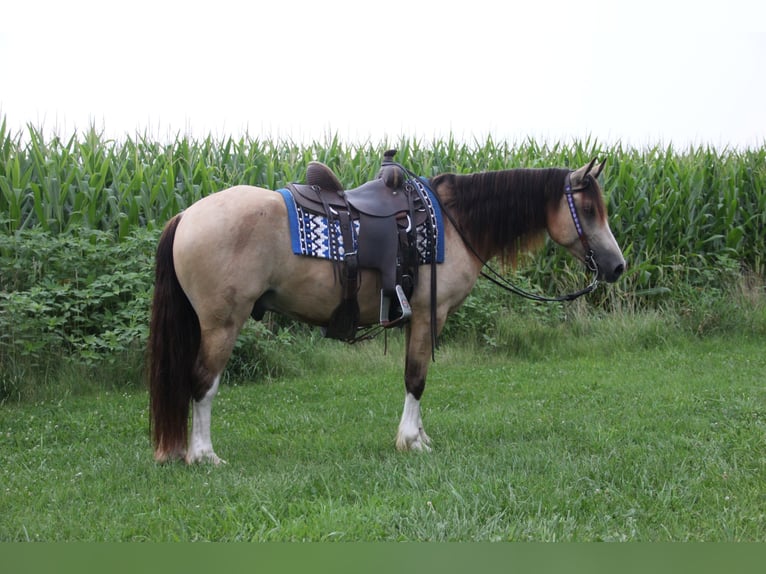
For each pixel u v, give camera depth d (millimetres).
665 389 6133
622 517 3230
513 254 4832
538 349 8211
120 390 6480
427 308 4438
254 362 7129
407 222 4309
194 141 9938
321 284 4121
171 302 4000
